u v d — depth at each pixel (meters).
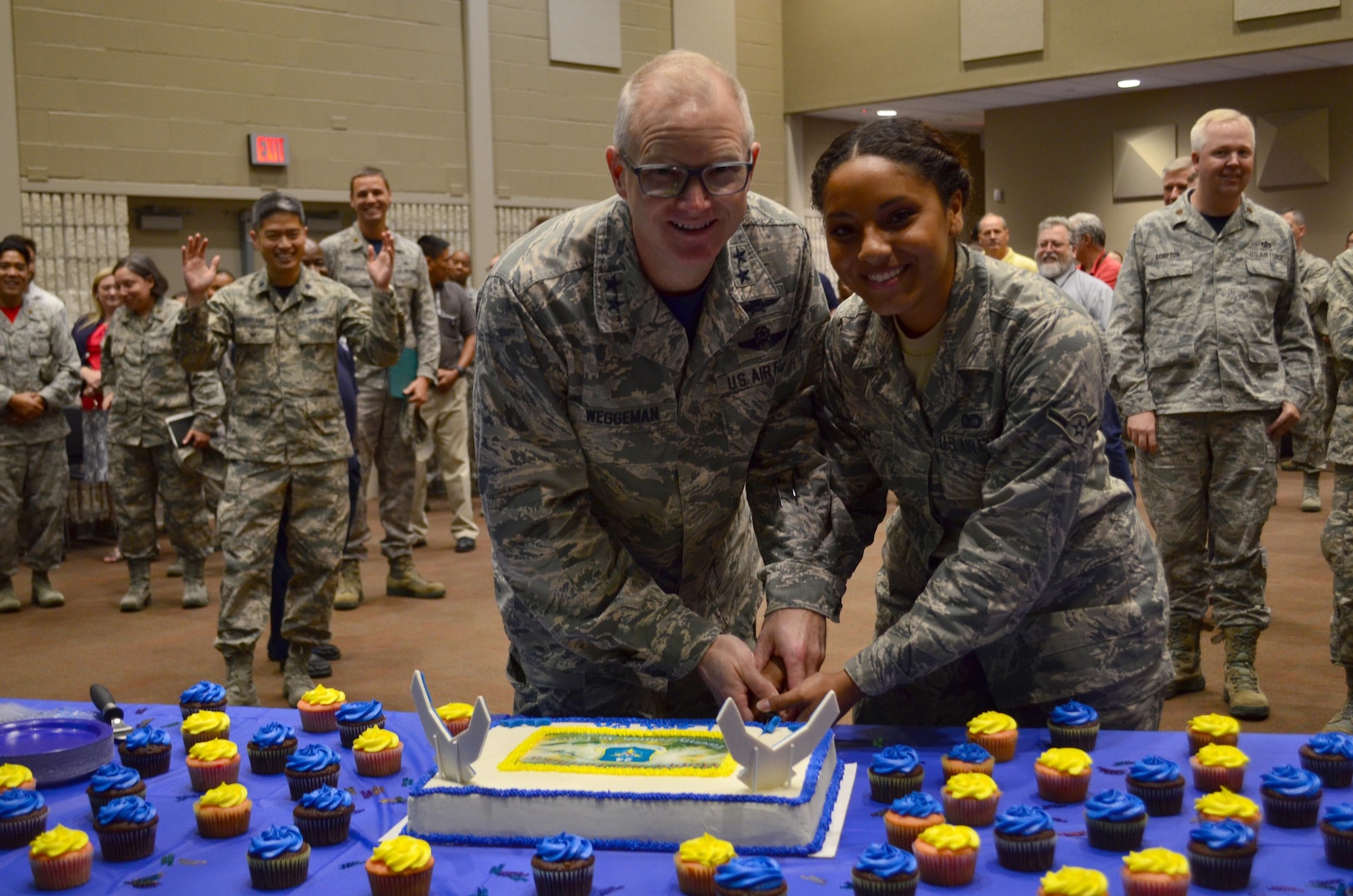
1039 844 1.42
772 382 1.88
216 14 8.17
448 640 4.87
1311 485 7.28
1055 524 1.75
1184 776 1.63
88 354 7.01
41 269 7.58
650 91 1.52
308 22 8.60
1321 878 1.37
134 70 7.85
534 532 1.77
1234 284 3.65
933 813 1.50
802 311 1.88
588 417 1.77
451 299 6.64
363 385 5.42
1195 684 3.95
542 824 1.53
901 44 10.84
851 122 12.31
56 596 5.76
